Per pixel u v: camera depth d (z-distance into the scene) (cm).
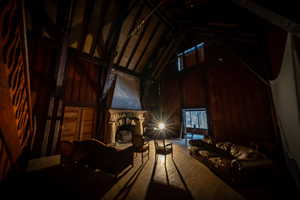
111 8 532
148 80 919
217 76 663
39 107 433
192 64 845
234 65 580
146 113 945
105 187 262
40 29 430
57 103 475
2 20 144
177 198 232
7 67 163
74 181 284
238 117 548
